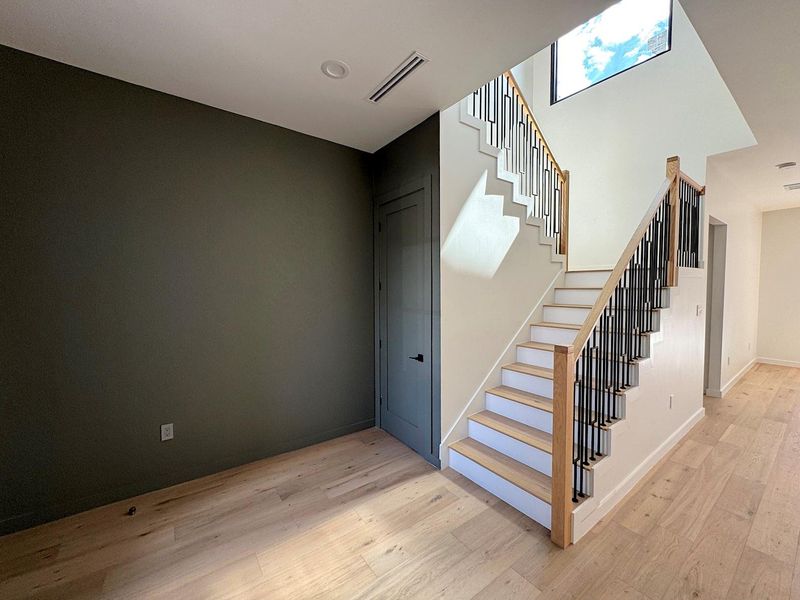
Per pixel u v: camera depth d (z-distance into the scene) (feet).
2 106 6.03
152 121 7.38
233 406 8.60
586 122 15.19
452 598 4.99
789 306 18.06
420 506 7.10
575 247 15.55
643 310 8.34
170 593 5.11
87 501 6.93
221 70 6.71
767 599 4.89
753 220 17.10
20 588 5.19
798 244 17.74
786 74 6.61
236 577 5.39
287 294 9.36
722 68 6.49
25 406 6.34
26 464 6.38
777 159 11.44
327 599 5.00
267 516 6.81
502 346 10.11
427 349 8.90
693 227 10.99
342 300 10.42
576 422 7.27
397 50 6.10
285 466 8.73
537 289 11.28
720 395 13.67
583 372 6.48
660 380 8.79
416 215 9.11
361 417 10.98
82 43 5.94
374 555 5.81
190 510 6.98
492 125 10.31
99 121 6.84
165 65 6.56
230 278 8.45
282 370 9.34
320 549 5.95
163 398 7.69
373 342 11.18
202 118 7.97
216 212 8.21
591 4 5.06
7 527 6.25
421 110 8.22
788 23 5.30
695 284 10.78
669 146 12.73
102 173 6.90
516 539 6.15
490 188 9.61
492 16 5.28
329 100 7.77
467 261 9.07
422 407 9.14
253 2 5.02
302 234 9.56
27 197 6.25
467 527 6.47
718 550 5.82
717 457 9.00
